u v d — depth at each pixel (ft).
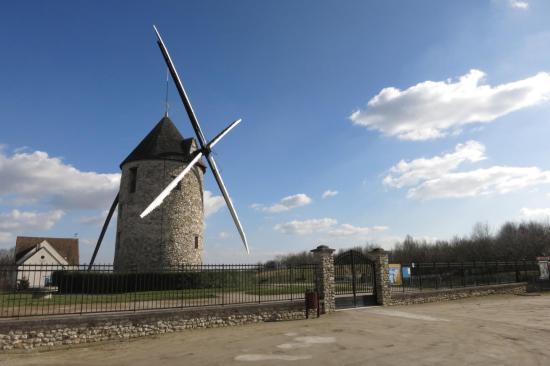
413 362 30.42
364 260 67.36
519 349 34.24
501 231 218.79
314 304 53.93
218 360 32.12
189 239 107.86
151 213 103.71
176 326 44.65
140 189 105.60
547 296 82.53
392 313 57.36
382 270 66.33
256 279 66.54
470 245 183.62
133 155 110.63
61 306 51.75
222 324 47.78
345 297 63.26
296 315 53.31
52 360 33.24
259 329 45.75
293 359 32.01
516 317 53.11
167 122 116.37
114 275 73.82
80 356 34.50
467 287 80.74
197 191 113.09
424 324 47.80
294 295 63.10
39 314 42.32
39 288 56.29
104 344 39.09
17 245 210.18
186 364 31.17
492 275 92.48
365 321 50.42
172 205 106.01
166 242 103.24
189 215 108.99
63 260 193.26
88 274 70.74
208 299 59.26
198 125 106.32
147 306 50.75
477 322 49.08
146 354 34.73
